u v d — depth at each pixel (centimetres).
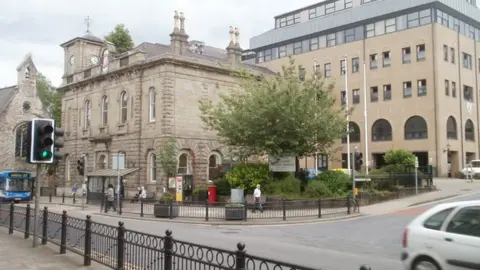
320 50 6147
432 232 889
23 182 4356
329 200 2761
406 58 5278
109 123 4341
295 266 520
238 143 3166
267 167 3206
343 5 6191
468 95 5547
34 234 1322
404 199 3156
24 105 6000
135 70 4000
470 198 3006
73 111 4922
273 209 2566
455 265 832
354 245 1525
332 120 3134
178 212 2547
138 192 3584
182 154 3825
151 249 827
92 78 4538
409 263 922
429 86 5041
